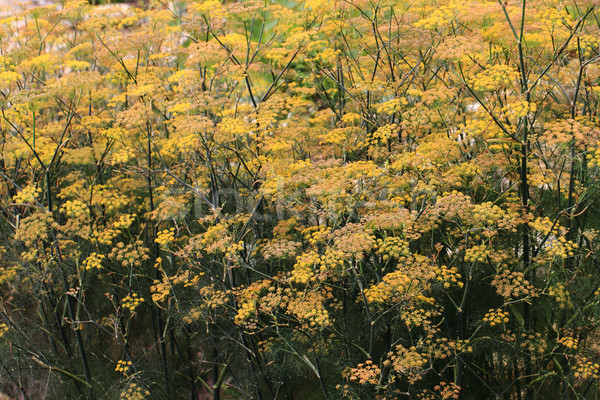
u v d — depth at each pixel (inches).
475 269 145.3
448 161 150.3
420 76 172.4
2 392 190.9
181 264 176.9
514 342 149.5
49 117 217.9
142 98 171.8
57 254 167.0
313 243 136.9
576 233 161.0
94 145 181.9
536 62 158.4
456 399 145.3
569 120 133.8
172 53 175.9
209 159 151.9
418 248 167.0
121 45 167.8
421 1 169.3
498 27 150.0
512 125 144.9
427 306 155.8
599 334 158.7
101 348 200.5
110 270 186.4
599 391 162.6
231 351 176.6
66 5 200.4
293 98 187.9
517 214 140.6
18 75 162.4
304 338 154.6
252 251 161.5
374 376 130.6
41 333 195.0
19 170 193.5
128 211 192.5
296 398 179.3
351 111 186.9
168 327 186.1
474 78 139.2
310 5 169.6
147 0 265.9
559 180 152.1
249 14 175.5
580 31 147.9
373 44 182.5
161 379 186.7
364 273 163.2
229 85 178.4
